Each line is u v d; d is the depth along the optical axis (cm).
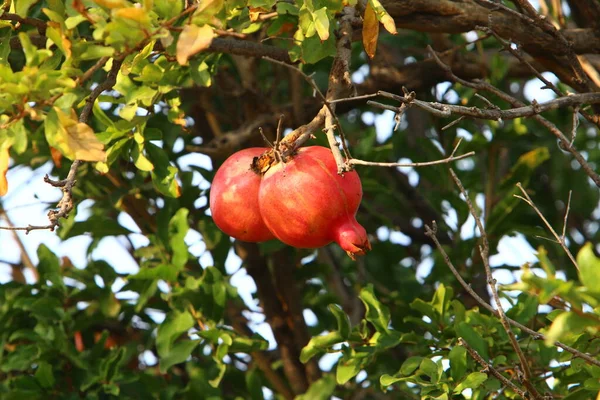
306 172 466
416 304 643
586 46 650
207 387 750
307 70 769
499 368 591
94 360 752
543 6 712
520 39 632
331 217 463
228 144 729
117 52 460
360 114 998
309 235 468
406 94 451
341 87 529
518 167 791
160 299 789
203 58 577
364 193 843
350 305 870
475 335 597
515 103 559
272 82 912
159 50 561
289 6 542
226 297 731
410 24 618
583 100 548
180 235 730
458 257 809
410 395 646
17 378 723
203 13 456
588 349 554
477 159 912
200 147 731
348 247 463
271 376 850
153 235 764
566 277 884
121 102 612
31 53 448
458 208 813
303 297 902
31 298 760
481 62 766
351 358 626
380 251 894
